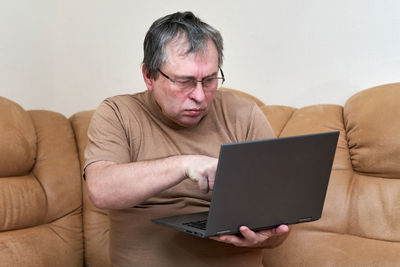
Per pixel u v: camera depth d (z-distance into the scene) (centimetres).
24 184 178
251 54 222
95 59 254
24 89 235
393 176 161
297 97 212
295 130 182
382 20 189
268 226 106
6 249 158
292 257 163
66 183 190
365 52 194
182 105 124
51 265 168
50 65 249
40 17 242
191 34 121
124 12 245
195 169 104
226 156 92
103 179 115
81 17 252
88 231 188
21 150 180
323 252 158
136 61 244
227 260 129
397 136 158
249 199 99
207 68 122
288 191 104
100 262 183
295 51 210
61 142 198
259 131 142
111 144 129
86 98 256
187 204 135
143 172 111
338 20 198
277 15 213
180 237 128
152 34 127
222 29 229
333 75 202
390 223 156
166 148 135
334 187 169
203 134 138
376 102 169
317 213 112
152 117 138
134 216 132
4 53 224
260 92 222
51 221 183
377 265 145
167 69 122
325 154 105
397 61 187
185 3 235
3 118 180
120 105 137
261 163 97
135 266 129
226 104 145
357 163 169
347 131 177
